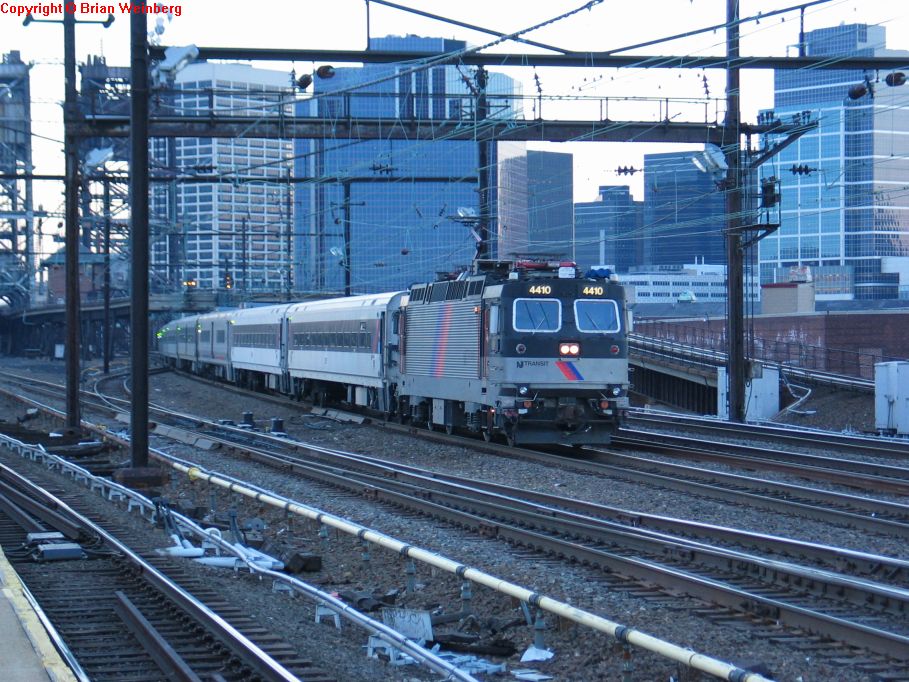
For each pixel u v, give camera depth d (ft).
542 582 43.80
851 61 99.96
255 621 37.35
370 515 62.23
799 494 66.54
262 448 104.94
